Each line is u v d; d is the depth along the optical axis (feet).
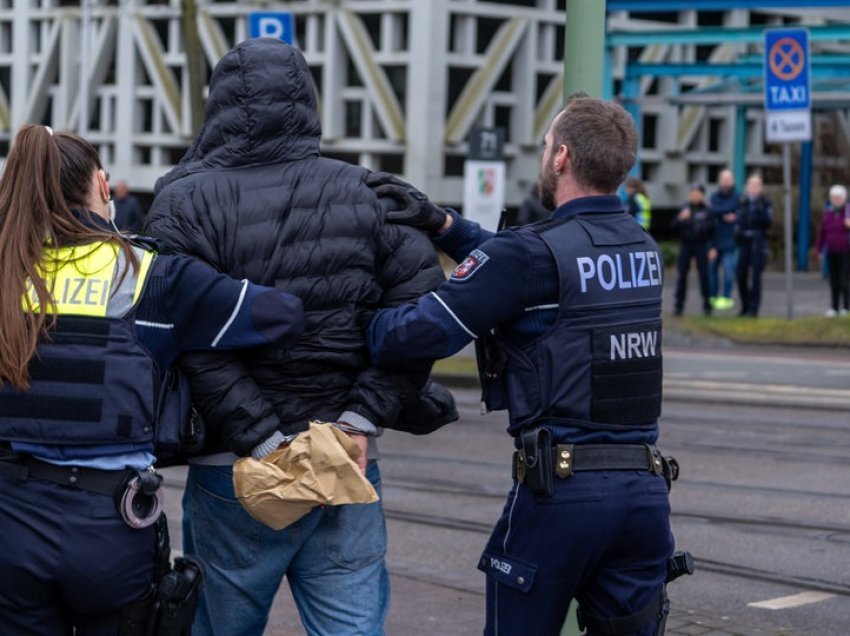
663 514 12.09
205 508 12.28
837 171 119.34
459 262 13.28
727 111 144.36
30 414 10.78
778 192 116.16
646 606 12.14
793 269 112.16
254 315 11.28
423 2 119.14
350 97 124.26
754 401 45.73
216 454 12.10
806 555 24.43
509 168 127.34
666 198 139.95
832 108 96.58
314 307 11.95
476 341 12.29
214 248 11.86
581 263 11.85
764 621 20.36
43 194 11.10
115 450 10.93
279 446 11.73
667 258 115.85
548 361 11.79
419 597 20.80
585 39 14.57
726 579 22.80
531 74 126.82
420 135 120.37
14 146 11.28
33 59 142.41
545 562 11.78
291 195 11.98
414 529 26.04
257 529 12.07
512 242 11.78
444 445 36.14
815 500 29.07
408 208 12.55
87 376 10.82
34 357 10.78
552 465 11.70
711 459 34.09
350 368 12.21
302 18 125.29
